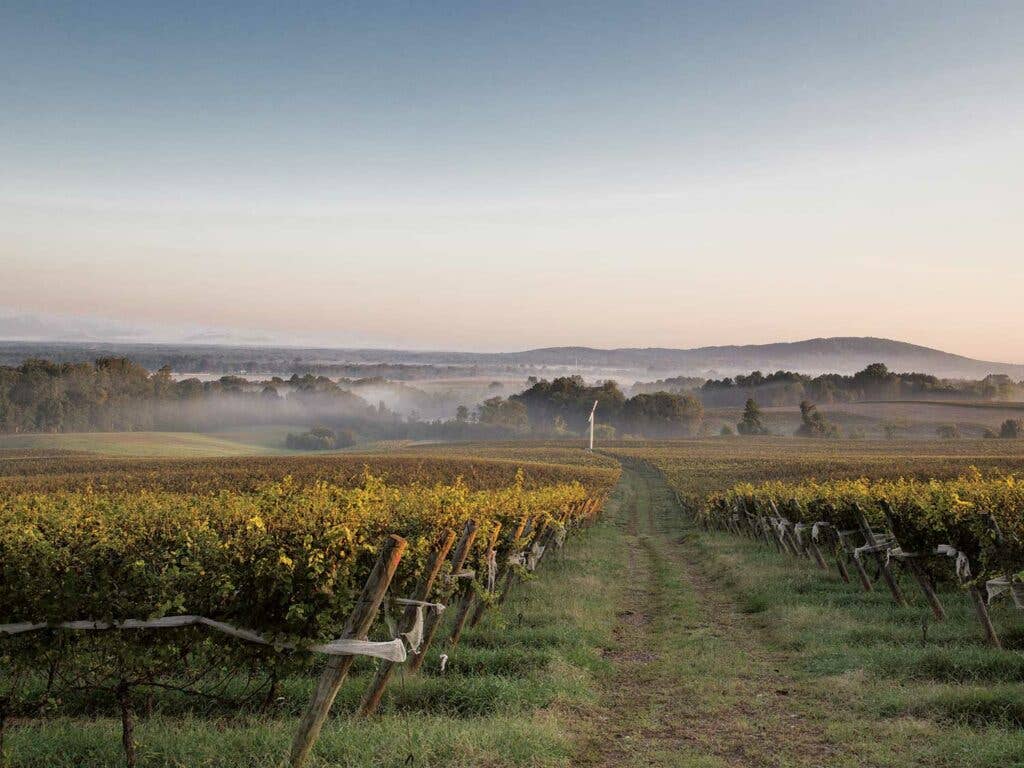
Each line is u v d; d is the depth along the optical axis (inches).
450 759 243.1
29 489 1758.1
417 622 291.7
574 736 285.6
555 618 502.3
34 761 241.6
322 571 244.7
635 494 2600.9
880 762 255.3
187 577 248.1
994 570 406.0
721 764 256.7
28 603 243.4
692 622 535.8
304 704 312.2
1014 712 291.9
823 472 2410.2
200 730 267.7
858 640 427.2
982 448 4574.3
